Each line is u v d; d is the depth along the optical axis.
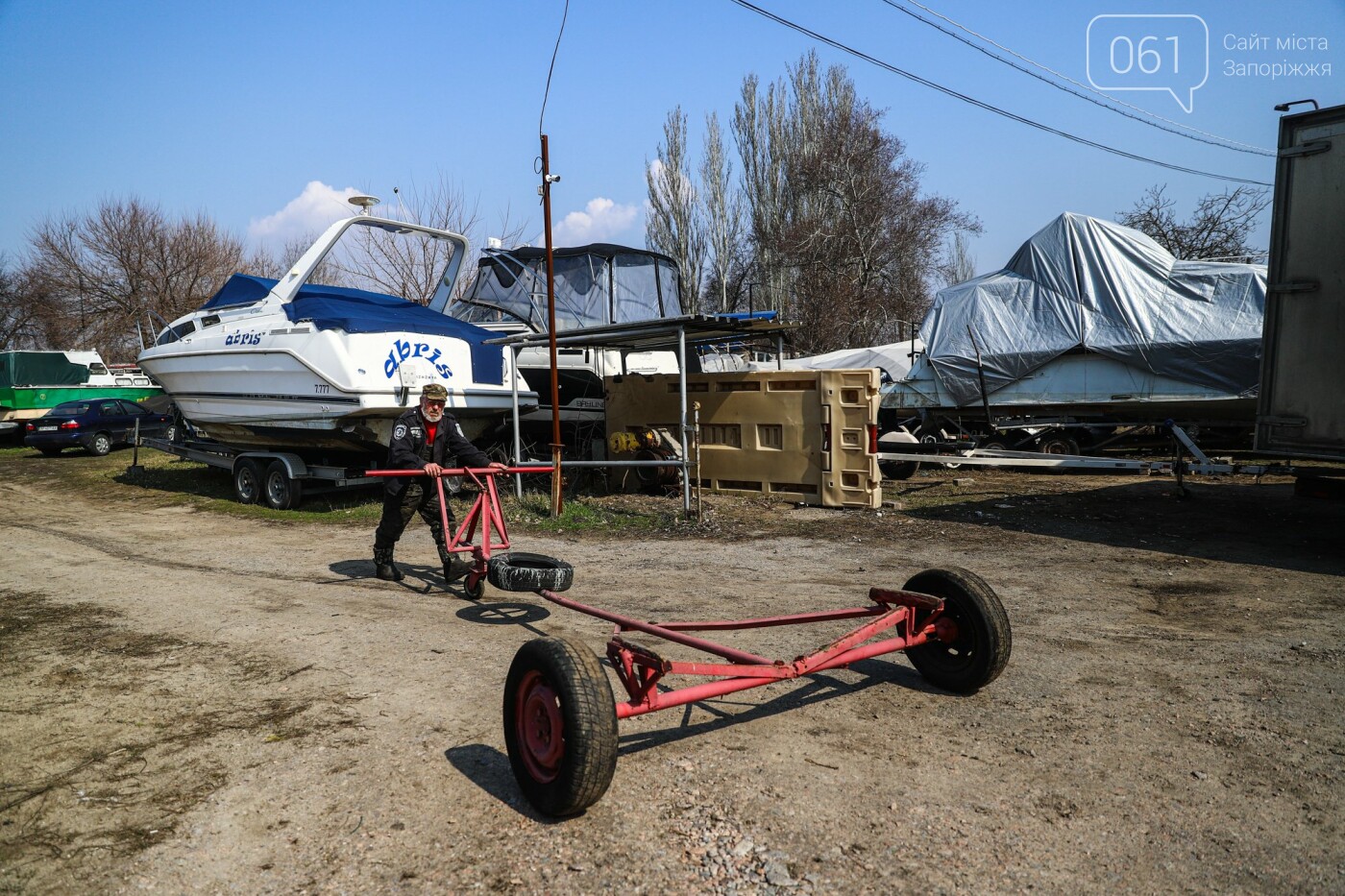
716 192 37.62
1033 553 7.59
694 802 3.21
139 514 11.61
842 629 5.42
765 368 17.12
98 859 2.91
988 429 14.01
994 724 3.86
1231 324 11.89
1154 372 12.39
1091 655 4.80
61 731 3.97
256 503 11.87
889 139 38.03
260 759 3.65
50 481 15.88
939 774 3.40
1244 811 3.07
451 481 6.81
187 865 2.87
